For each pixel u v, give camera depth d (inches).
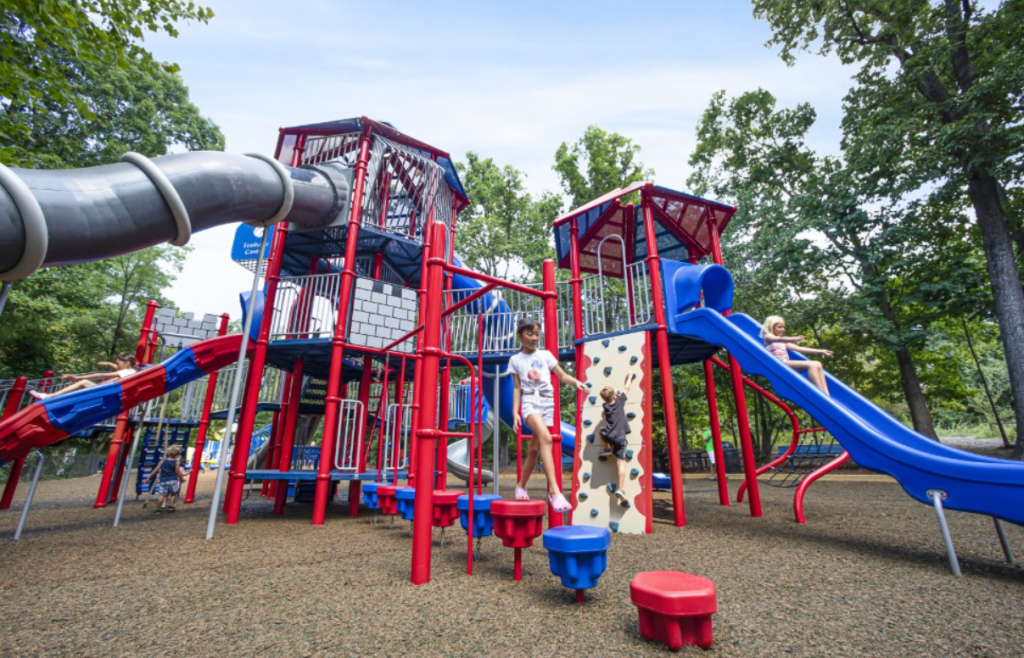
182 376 300.5
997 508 146.2
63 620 112.3
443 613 112.9
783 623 105.8
